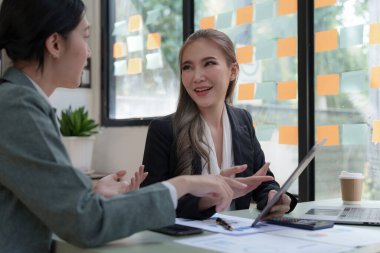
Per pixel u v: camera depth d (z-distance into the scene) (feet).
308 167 7.41
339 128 7.23
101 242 2.70
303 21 7.44
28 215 2.98
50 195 2.66
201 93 5.22
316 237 3.10
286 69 7.84
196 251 2.71
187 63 5.29
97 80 11.73
